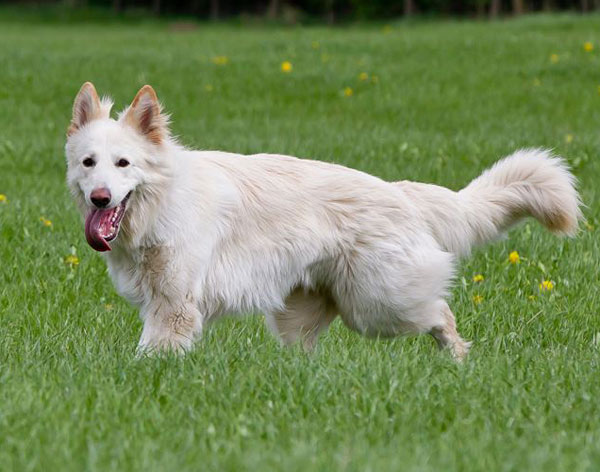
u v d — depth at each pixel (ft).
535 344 32.89
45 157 70.38
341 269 32.40
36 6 316.60
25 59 120.26
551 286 39.01
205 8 318.24
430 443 22.76
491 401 25.53
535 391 26.27
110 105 31.83
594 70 104.58
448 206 33.42
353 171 33.22
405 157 65.87
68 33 213.05
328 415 24.31
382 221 32.17
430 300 32.78
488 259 42.83
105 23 279.08
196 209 30.58
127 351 30.14
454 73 106.83
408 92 96.99
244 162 32.55
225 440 22.57
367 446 22.15
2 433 22.79
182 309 30.58
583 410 24.98
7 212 50.80
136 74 108.78
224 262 31.30
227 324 35.88
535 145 68.39
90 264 42.63
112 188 29.12
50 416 23.59
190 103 92.99
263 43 142.00
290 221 31.89
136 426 23.29
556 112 86.38
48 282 40.34
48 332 33.76
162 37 175.32
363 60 117.70
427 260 32.42
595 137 72.49
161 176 30.25
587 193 55.01
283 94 97.19
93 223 29.66
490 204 34.04
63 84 102.17
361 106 91.30
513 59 115.34
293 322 33.76
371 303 32.45
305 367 27.35
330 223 32.12
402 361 28.35
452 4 282.77
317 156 65.31
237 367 27.94
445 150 67.41
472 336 35.09
